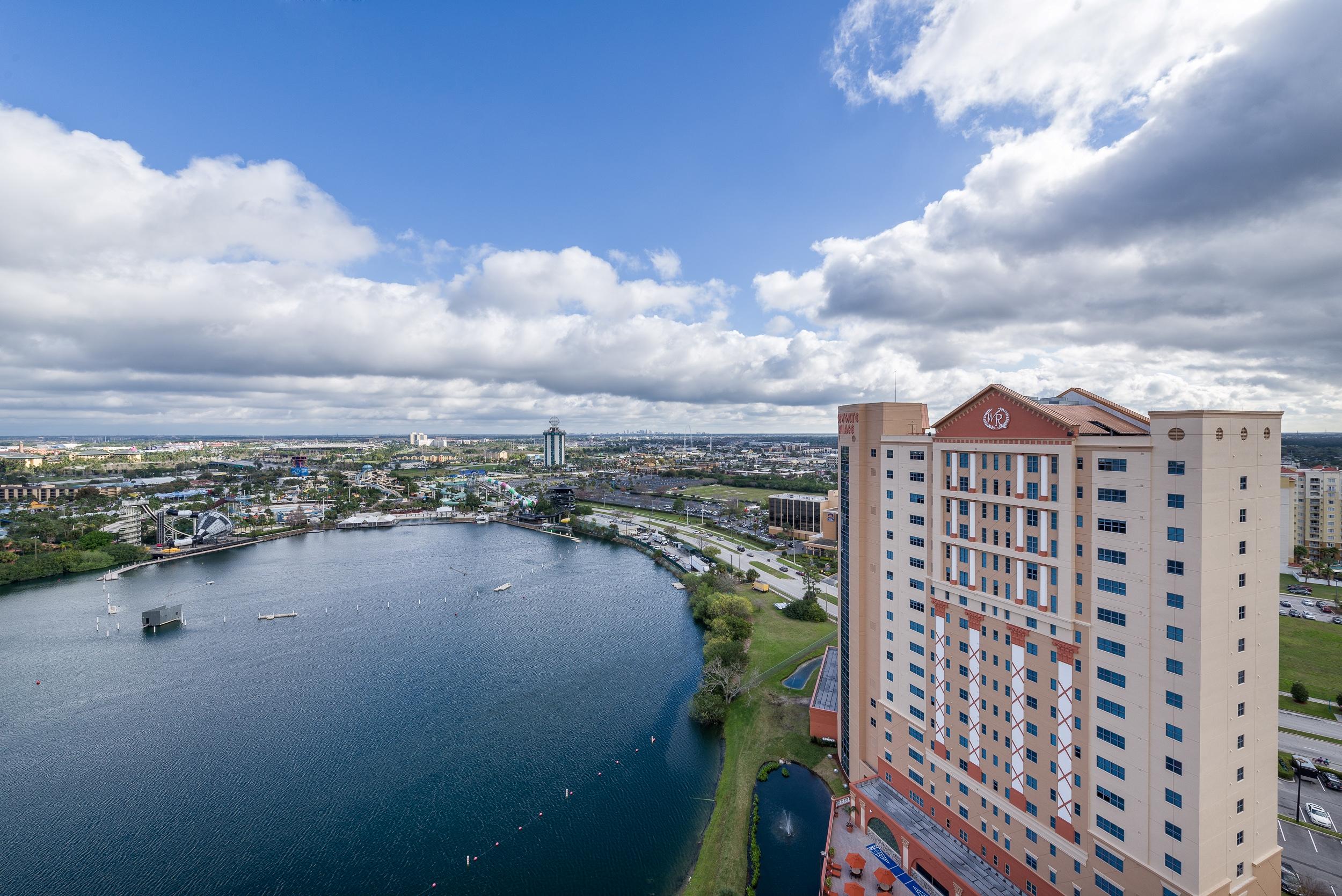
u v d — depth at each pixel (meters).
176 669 174.88
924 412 106.12
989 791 85.56
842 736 117.31
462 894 90.94
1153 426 63.94
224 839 103.44
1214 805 62.31
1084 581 72.19
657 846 101.75
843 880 90.12
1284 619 177.50
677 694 156.88
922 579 96.12
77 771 123.50
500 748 131.75
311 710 149.75
